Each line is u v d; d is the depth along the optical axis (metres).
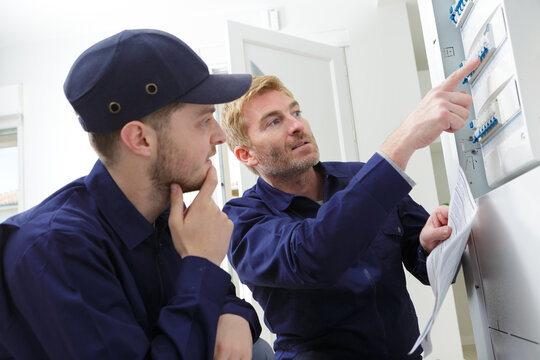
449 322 2.81
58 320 0.61
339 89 2.78
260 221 1.02
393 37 3.13
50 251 0.64
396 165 0.78
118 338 0.62
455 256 0.78
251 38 2.38
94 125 0.73
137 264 0.77
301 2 3.22
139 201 0.78
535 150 0.66
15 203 3.48
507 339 0.79
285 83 2.55
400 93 3.07
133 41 0.73
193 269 0.71
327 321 0.97
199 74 0.77
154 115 0.74
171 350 0.65
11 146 3.52
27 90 3.41
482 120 0.85
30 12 3.11
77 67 0.74
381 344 0.96
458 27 0.96
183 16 3.29
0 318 0.65
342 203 0.79
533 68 0.68
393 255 1.04
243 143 1.17
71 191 0.77
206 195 0.78
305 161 1.11
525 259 0.68
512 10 0.69
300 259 0.82
